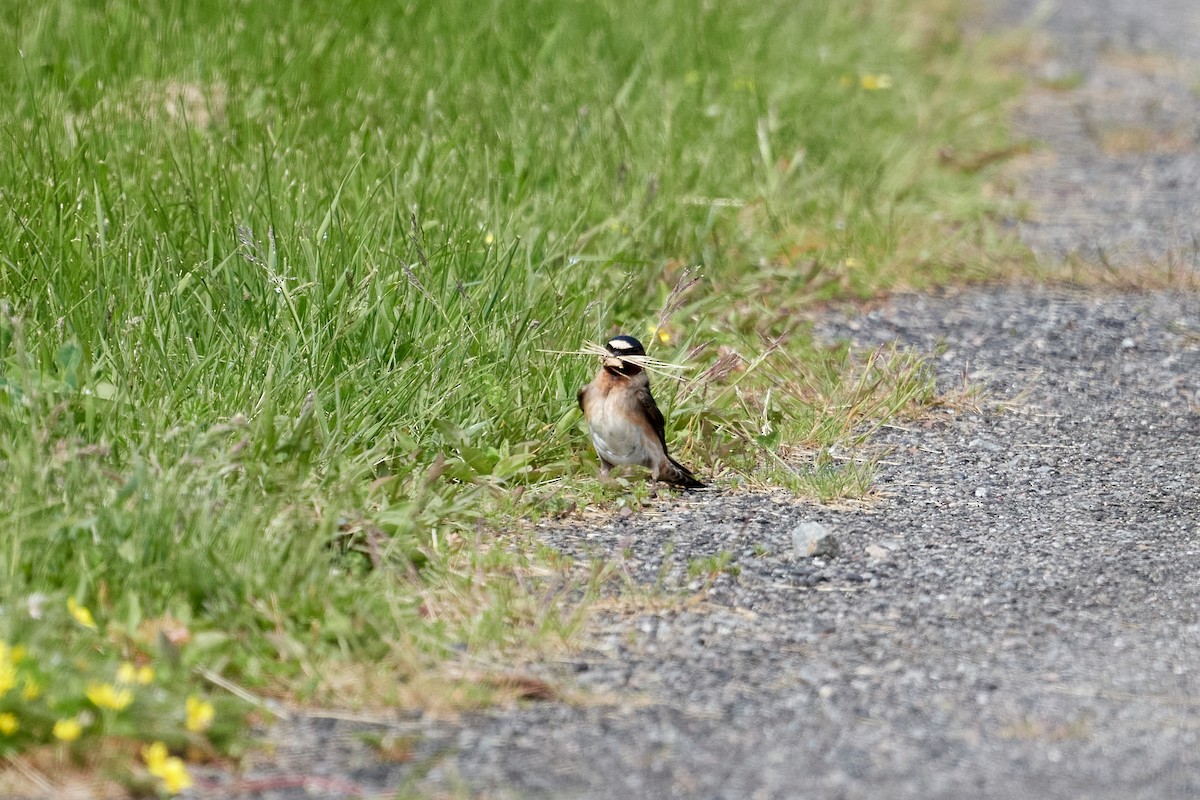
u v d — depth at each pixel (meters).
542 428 10.70
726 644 8.10
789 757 6.87
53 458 8.13
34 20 17.00
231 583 7.72
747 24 24.02
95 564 7.71
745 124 19.08
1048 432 12.10
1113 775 6.79
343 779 6.53
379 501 9.12
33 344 9.84
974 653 8.09
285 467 8.91
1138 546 9.80
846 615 8.56
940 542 9.75
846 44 25.55
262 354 10.34
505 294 11.90
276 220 12.30
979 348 14.03
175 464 8.66
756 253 15.77
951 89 24.64
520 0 21.72
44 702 6.50
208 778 6.50
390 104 16.80
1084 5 35.06
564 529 9.66
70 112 15.24
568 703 7.34
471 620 8.08
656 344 12.32
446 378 10.61
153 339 10.25
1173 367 13.70
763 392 12.18
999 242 17.17
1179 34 31.84
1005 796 6.57
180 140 14.20
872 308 15.12
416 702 7.23
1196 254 17.14
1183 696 7.64
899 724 7.24
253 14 18.69
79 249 11.14
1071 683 7.76
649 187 15.33
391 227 12.24
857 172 18.78
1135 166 21.45
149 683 6.86
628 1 23.16
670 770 6.71
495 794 6.45
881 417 12.20
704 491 10.55
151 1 18.12
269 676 7.32
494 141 15.88
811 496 10.51
